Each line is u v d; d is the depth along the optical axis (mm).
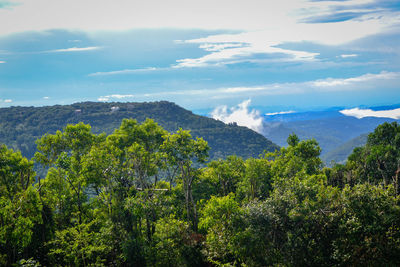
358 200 26641
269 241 26812
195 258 31969
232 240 28000
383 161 61781
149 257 31328
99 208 37969
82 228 32844
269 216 27000
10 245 30859
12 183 37875
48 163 41500
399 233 25625
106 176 36094
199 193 50781
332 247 26812
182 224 34469
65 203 39344
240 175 56156
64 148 41625
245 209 28797
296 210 26875
